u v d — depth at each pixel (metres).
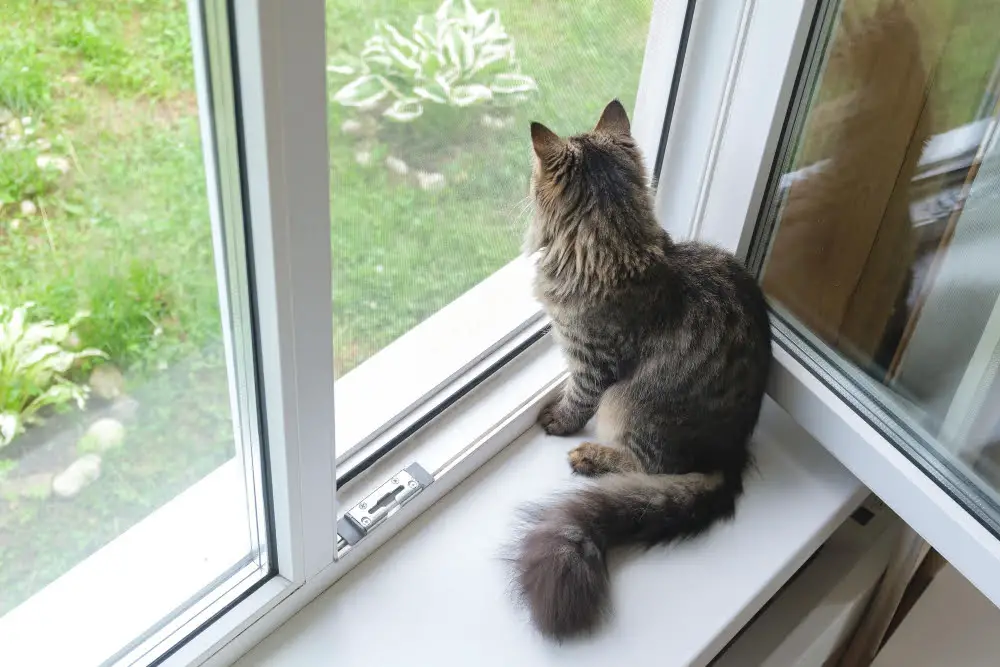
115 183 0.72
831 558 1.40
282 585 1.02
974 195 1.11
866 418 1.18
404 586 1.09
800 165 1.24
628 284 1.23
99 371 0.80
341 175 1.04
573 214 1.22
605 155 1.23
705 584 1.13
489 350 1.29
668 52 1.22
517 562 1.10
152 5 0.66
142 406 0.85
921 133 1.14
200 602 0.98
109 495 0.87
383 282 1.15
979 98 1.08
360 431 1.14
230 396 0.91
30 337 0.74
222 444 0.94
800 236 1.30
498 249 1.31
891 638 1.46
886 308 1.22
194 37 0.67
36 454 0.80
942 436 1.15
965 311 1.14
